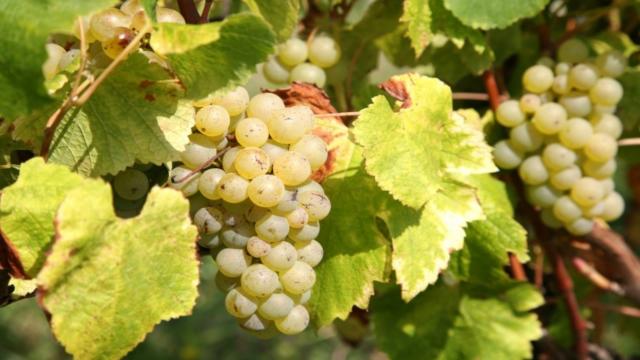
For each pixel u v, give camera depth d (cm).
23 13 48
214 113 53
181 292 51
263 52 51
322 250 56
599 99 66
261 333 56
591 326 76
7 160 54
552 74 67
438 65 71
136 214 55
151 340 177
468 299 70
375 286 70
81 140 53
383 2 68
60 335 49
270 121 54
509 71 73
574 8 75
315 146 54
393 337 70
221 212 54
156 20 52
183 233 50
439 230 58
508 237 65
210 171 54
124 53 50
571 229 69
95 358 50
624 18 75
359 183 59
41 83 47
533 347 79
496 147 68
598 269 77
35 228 51
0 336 188
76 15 48
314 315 60
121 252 50
